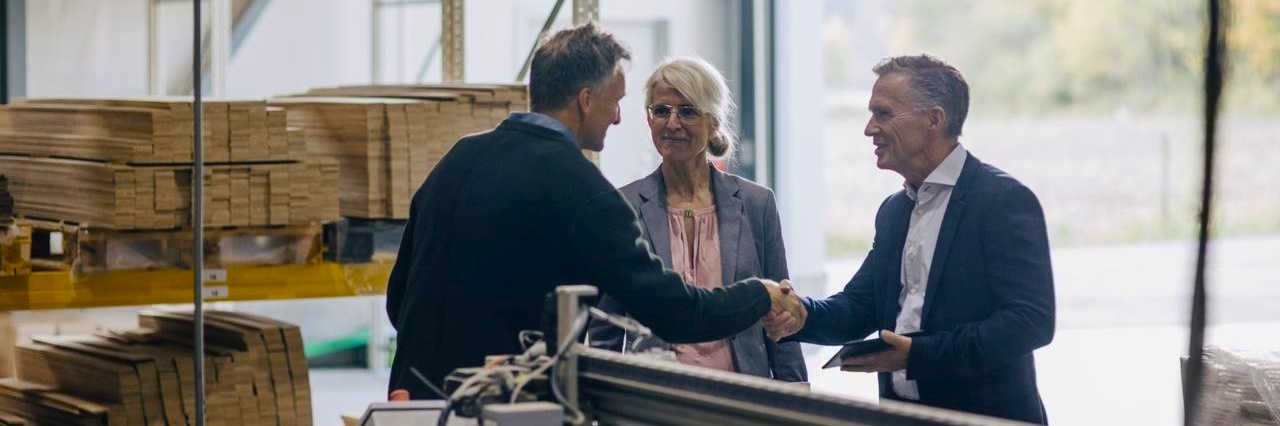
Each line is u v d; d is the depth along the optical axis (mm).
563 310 2227
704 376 2023
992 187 3068
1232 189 22109
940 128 3113
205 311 4508
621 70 3102
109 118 3941
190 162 3832
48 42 7574
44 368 4270
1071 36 26281
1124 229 21312
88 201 3832
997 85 26547
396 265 3305
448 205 3086
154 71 7875
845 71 25969
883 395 3344
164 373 3959
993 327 2967
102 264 3799
